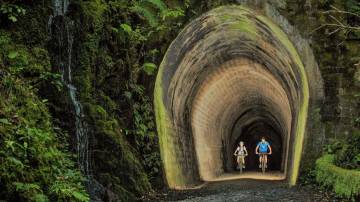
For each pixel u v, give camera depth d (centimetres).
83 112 1274
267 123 4216
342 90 1644
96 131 1309
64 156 1027
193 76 2108
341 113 1639
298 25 1666
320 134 1641
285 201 1236
